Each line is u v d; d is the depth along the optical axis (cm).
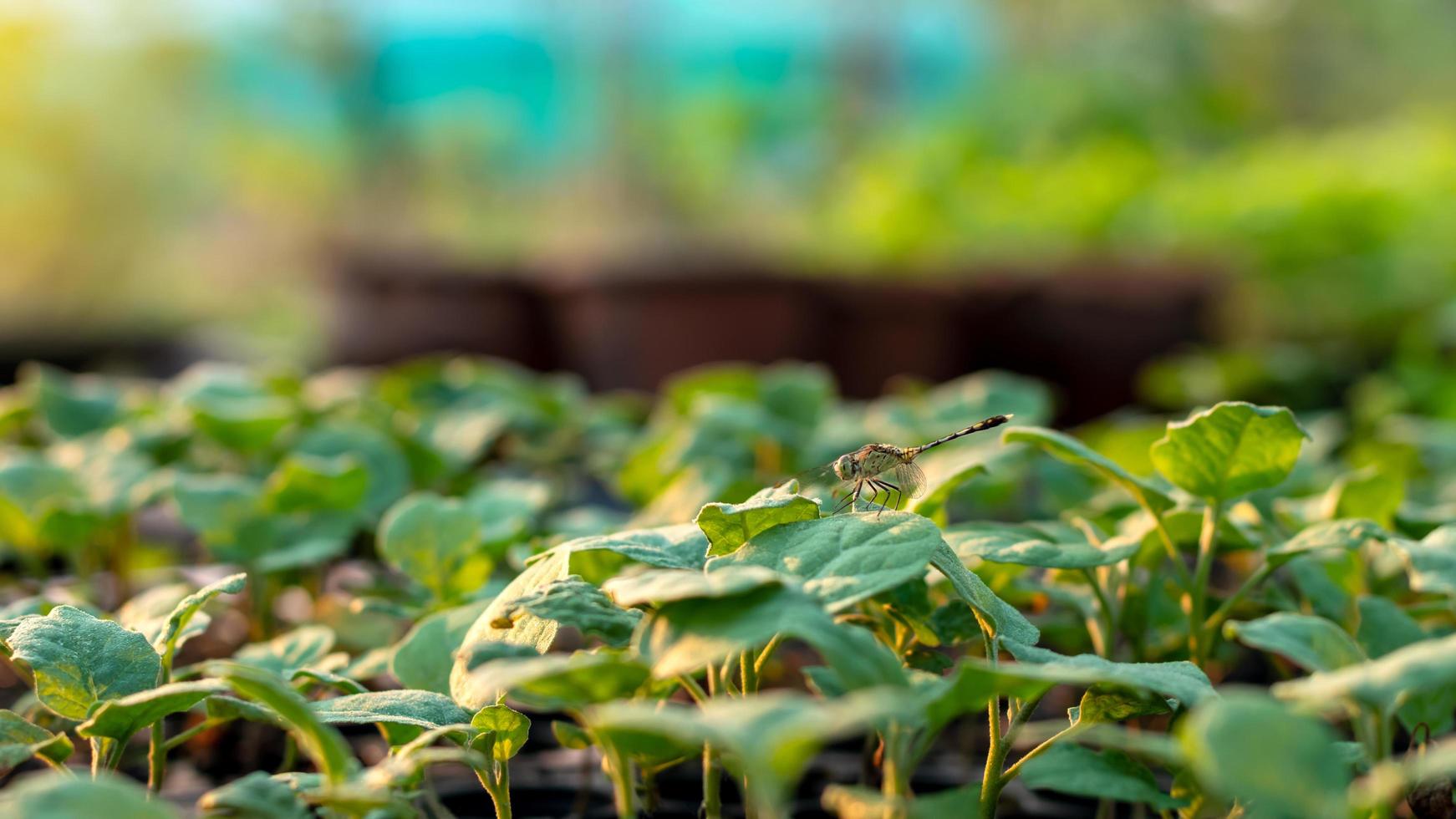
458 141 346
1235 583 76
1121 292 189
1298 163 263
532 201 348
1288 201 235
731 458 82
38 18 319
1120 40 352
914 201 237
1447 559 52
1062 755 52
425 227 336
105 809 46
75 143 333
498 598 54
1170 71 345
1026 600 67
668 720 45
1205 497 60
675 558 54
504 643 51
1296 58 379
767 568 51
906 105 332
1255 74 372
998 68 333
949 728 70
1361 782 53
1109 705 54
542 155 352
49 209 334
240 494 70
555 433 100
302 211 352
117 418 92
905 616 56
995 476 75
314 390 107
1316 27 375
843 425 94
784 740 44
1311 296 231
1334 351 209
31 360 242
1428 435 94
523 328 179
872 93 330
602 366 174
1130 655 65
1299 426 58
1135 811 60
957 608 57
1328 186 235
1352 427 137
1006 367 195
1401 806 58
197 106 350
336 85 339
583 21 330
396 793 51
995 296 190
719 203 320
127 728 52
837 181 307
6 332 248
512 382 108
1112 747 53
